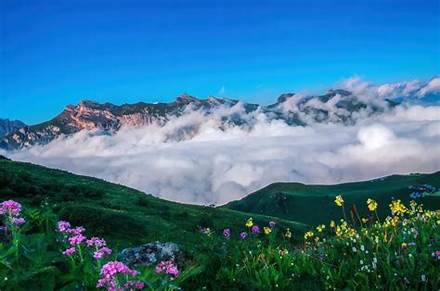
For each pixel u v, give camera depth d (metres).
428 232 13.59
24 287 7.12
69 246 8.73
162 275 8.20
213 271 12.32
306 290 11.67
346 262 12.48
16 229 8.23
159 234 28.94
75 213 58.31
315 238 15.96
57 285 7.70
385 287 10.79
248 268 12.73
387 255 11.80
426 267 11.06
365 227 15.39
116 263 6.86
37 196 82.69
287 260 13.42
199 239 14.33
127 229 59.34
